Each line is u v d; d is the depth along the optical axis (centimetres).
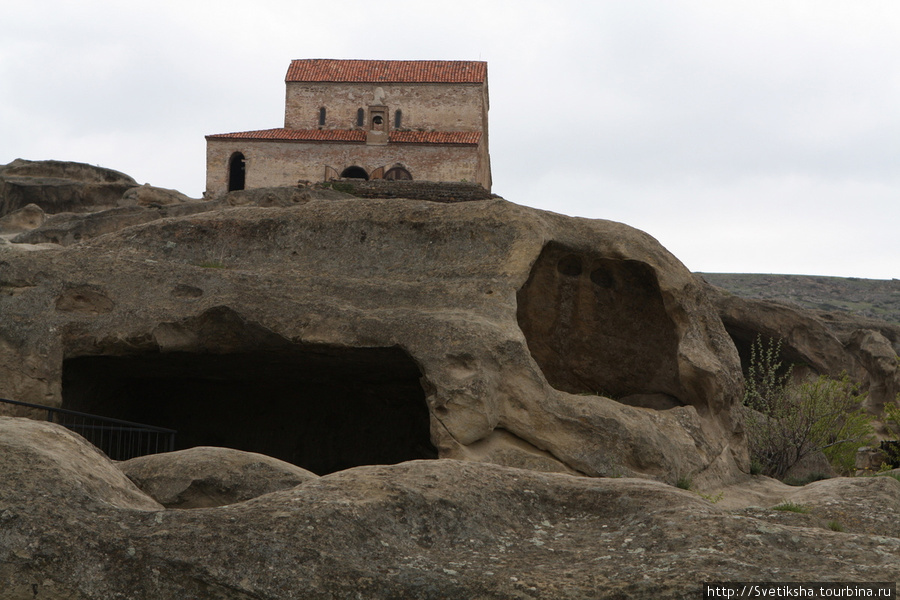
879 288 11562
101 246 2659
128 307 2453
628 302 2683
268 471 1407
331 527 1102
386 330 2256
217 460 1423
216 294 2411
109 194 6488
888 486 1838
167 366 2625
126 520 1113
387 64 9200
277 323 2330
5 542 1073
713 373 2531
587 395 2478
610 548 1134
